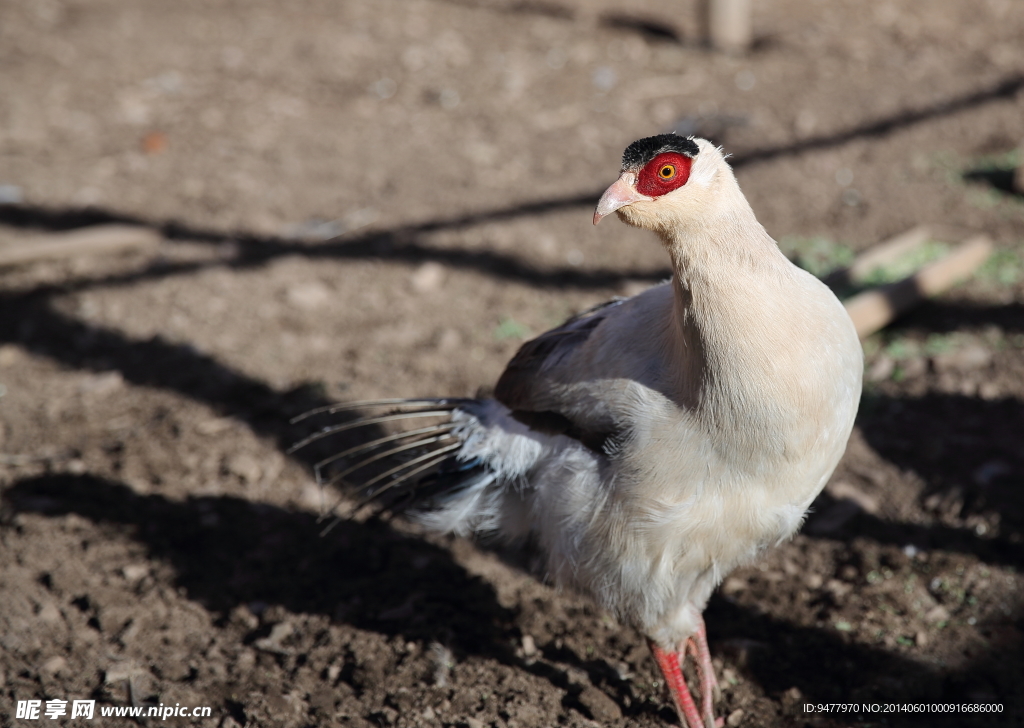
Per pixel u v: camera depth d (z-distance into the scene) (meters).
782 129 15.16
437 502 6.55
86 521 8.02
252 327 10.91
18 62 18.58
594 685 6.43
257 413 9.39
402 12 21.38
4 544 7.75
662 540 5.41
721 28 18.67
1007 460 8.09
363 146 15.42
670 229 4.89
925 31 19.08
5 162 14.84
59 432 9.28
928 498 7.78
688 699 5.94
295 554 7.72
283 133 15.90
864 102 15.88
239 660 6.70
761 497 5.25
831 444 5.18
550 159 14.70
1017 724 5.93
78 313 11.30
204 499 8.32
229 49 19.39
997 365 9.30
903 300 10.05
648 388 5.31
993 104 15.24
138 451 8.88
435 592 7.29
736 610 6.96
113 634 6.93
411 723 6.09
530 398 5.96
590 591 5.99
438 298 11.34
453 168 14.55
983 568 7.07
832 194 13.04
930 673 6.21
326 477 8.53
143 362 10.37
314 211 13.52
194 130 16.00
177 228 13.10
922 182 13.12
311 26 20.58
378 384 9.77
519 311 10.95
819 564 7.32
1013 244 11.34
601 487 5.52
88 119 16.34
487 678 6.46
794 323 4.87
